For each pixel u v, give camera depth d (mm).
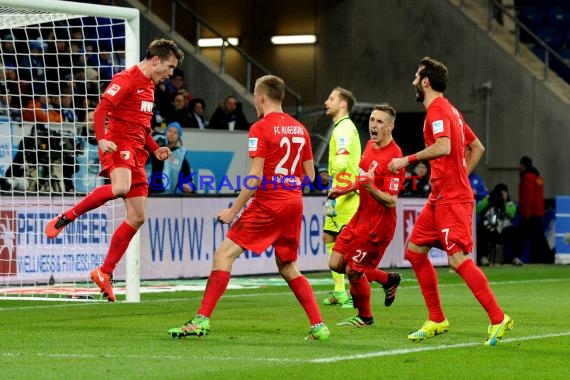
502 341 24922
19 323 28469
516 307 34219
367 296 27875
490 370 20422
